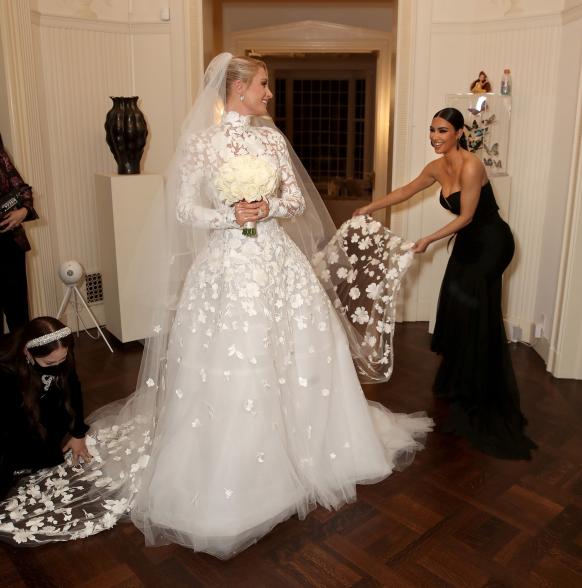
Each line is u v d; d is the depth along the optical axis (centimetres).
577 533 244
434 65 453
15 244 347
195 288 244
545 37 407
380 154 898
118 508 252
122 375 391
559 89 403
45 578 219
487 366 319
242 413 234
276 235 246
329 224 292
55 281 450
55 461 282
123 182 405
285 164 249
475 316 318
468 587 215
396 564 226
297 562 226
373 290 317
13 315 357
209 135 235
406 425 321
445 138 312
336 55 1084
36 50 414
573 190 368
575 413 344
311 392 255
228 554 228
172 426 247
